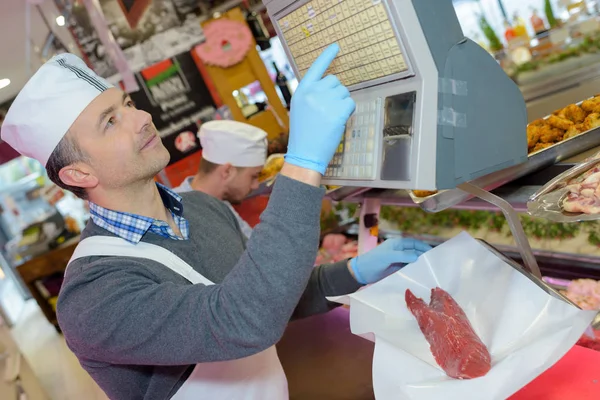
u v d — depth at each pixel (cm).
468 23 265
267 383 137
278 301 89
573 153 130
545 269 159
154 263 118
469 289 116
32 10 392
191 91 395
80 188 120
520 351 88
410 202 163
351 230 265
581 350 111
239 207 327
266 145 272
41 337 602
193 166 400
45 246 547
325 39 108
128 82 395
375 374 99
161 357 96
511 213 111
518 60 244
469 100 98
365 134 105
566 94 220
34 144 116
